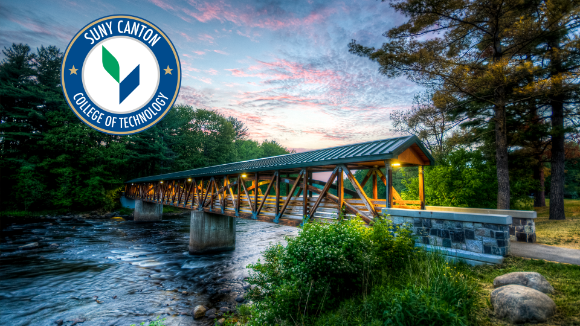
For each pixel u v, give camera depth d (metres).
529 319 3.25
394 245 5.63
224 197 15.73
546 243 7.76
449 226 6.17
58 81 37.44
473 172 13.16
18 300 9.54
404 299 3.52
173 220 33.62
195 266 13.93
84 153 36.12
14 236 20.31
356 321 3.82
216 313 8.35
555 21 10.18
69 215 32.09
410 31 12.05
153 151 43.81
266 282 6.04
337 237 5.18
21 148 35.22
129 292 10.31
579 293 3.87
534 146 15.98
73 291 10.41
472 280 4.69
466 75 10.52
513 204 15.40
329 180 9.12
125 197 40.22
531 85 10.41
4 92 32.03
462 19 11.71
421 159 9.23
